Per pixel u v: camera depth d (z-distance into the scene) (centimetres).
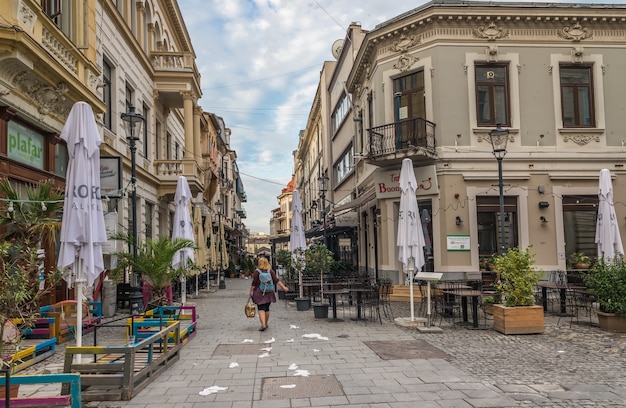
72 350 571
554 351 801
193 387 604
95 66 1258
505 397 548
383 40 1773
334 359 750
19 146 957
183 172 2084
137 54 1816
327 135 3519
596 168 1675
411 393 568
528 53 1678
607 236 1303
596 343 866
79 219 645
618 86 1708
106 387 585
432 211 1648
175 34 2614
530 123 1670
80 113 670
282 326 1099
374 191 1841
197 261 1881
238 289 2517
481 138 1652
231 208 5484
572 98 1712
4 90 857
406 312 1315
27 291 585
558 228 1647
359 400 544
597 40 1698
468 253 1605
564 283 1359
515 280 984
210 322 1192
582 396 550
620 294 974
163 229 2272
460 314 1229
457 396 554
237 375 661
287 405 530
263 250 6378
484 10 1641
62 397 456
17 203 748
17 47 839
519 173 1647
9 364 518
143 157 1897
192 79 2100
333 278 1608
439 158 1630
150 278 1139
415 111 1717
